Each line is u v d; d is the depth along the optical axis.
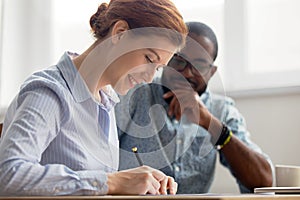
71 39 2.81
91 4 2.77
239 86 2.51
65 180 1.10
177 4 2.62
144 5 1.21
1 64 2.86
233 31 2.54
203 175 2.16
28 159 1.12
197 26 1.83
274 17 2.47
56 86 1.23
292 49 2.43
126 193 1.12
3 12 2.88
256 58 2.49
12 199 0.97
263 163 2.23
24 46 2.88
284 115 2.39
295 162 2.35
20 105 1.22
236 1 2.53
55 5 2.86
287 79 2.42
